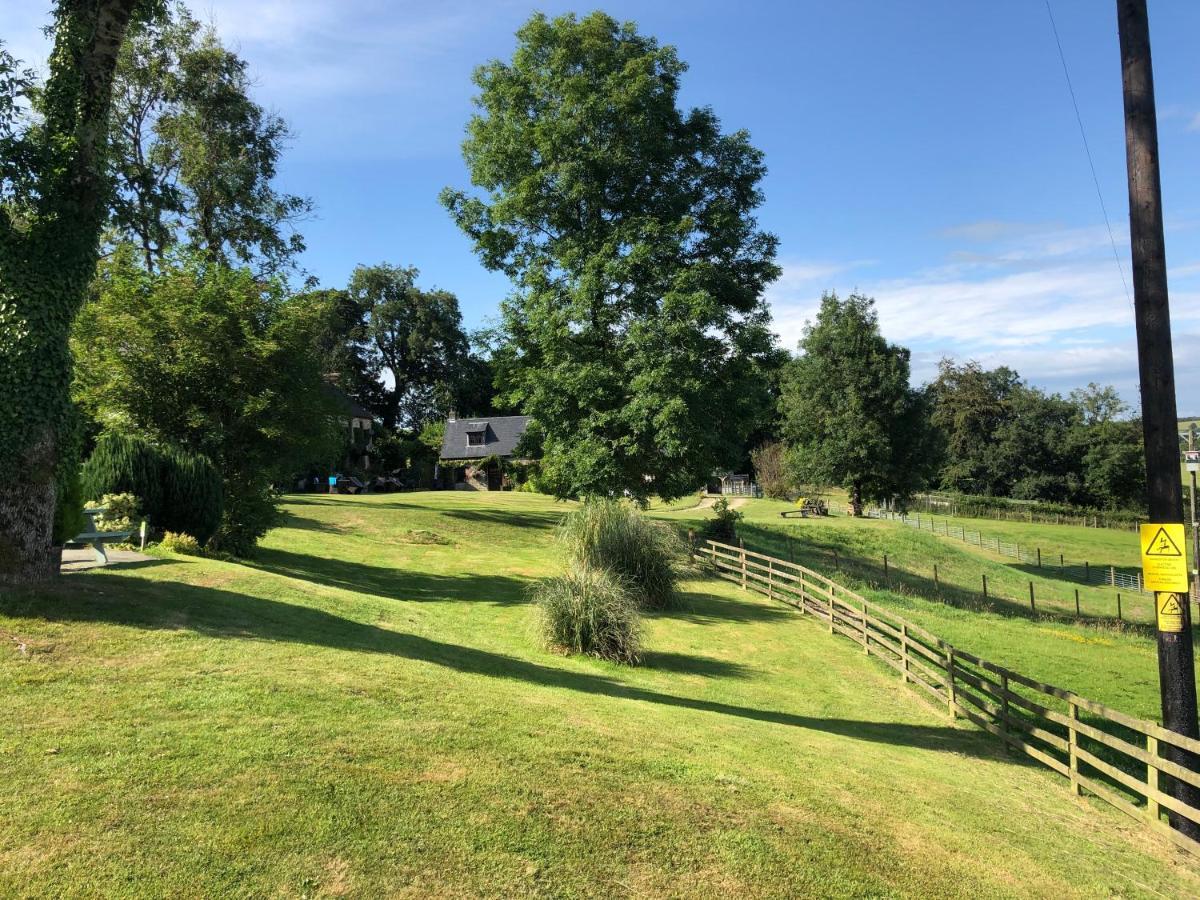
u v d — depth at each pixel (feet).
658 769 19.22
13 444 25.81
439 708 21.38
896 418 151.33
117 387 51.01
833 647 49.03
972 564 118.52
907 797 21.29
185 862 12.40
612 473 77.77
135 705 18.53
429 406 281.13
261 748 16.78
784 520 140.97
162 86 89.92
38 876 11.63
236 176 92.32
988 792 24.39
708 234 85.46
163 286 53.11
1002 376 296.51
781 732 27.27
